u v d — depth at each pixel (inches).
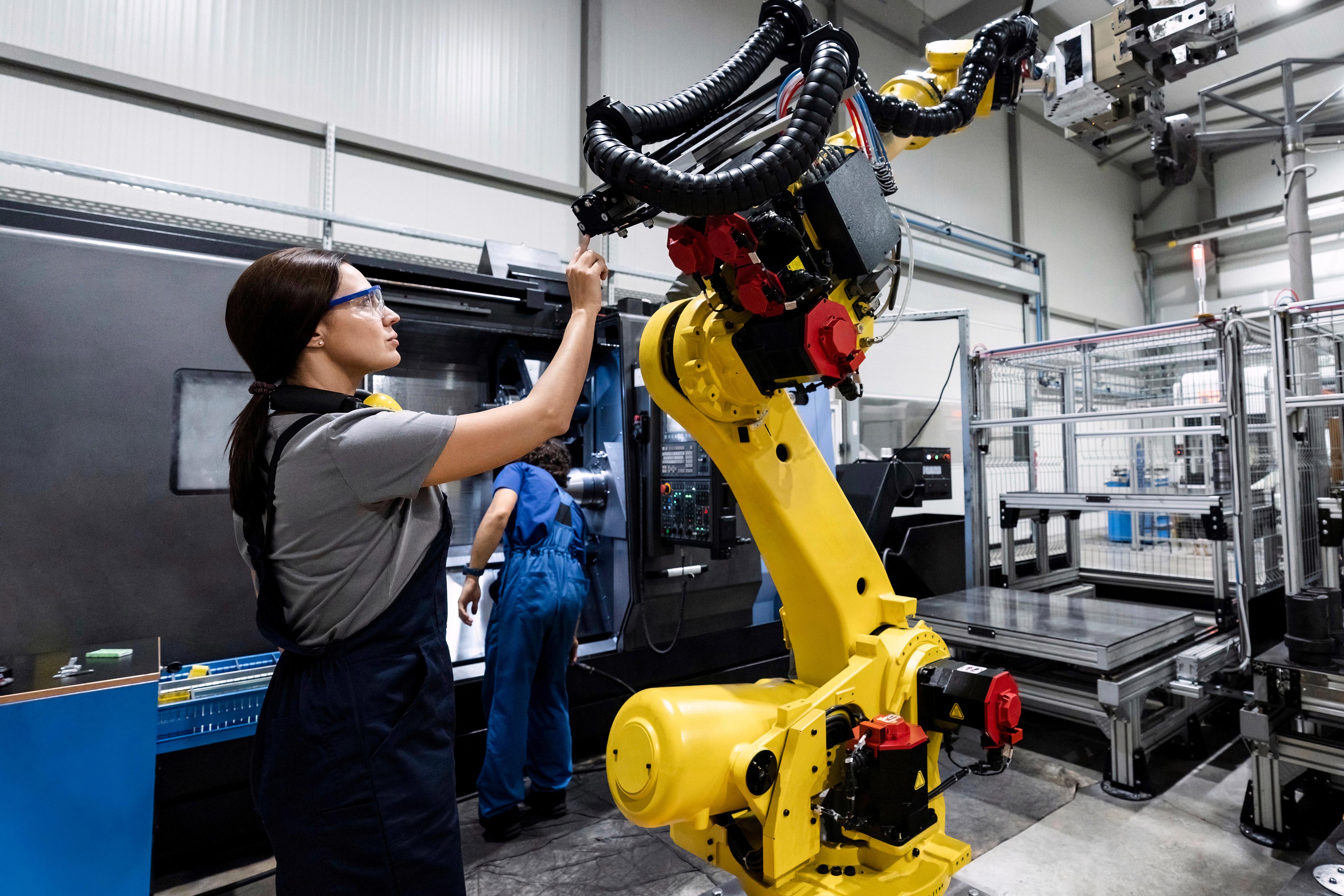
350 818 35.3
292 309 38.0
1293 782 98.3
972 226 303.9
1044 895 79.5
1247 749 118.9
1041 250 338.3
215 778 85.8
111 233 86.0
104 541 81.7
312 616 36.6
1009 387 163.9
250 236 146.9
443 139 172.4
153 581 84.3
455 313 113.9
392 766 36.3
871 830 55.6
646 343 61.1
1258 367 136.8
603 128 43.9
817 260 51.8
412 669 38.2
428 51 171.3
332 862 35.0
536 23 189.6
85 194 130.8
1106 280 381.1
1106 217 386.0
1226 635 119.8
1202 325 122.3
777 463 59.8
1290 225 196.5
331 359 40.6
